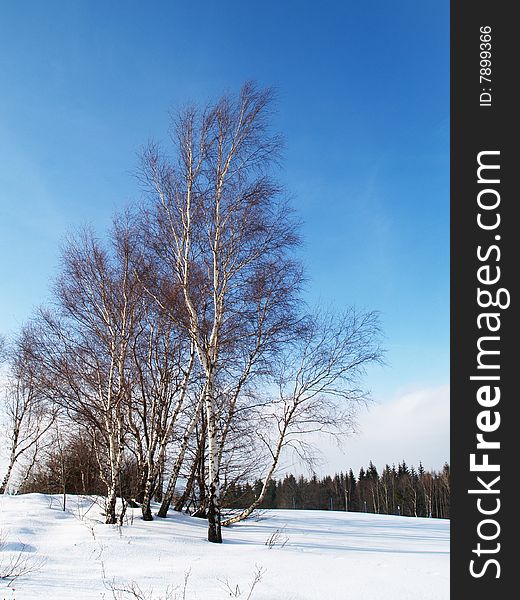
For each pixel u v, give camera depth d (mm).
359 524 20844
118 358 14172
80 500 16688
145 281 13711
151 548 10445
